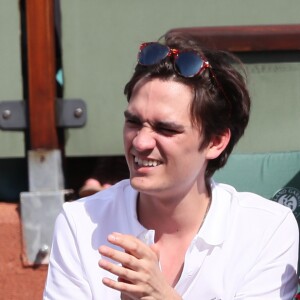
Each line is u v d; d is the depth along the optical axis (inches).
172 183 139.3
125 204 151.6
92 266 147.9
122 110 219.9
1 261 220.5
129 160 140.3
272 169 189.2
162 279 129.4
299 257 177.9
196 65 137.2
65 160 227.9
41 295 220.1
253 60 213.2
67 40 218.1
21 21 219.0
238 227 150.0
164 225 148.3
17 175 232.4
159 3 215.5
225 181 188.1
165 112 135.8
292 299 153.9
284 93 213.9
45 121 218.1
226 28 213.6
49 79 216.7
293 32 210.2
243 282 147.1
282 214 153.3
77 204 155.0
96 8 216.5
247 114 148.3
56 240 152.9
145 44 141.4
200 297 144.9
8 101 219.6
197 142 139.7
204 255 145.3
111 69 218.7
